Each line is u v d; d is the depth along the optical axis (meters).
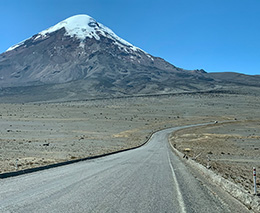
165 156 27.78
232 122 96.00
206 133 71.75
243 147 43.59
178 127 91.62
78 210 6.96
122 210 7.13
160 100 165.50
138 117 110.69
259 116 113.38
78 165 18.47
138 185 10.93
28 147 37.31
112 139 58.97
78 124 85.81
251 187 12.30
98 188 10.02
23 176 12.98
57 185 10.46
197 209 7.58
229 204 8.56
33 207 7.14
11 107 120.06
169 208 7.54
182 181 12.44
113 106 140.75
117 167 17.23
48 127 76.12
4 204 7.42
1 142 42.97
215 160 27.11
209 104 150.12
